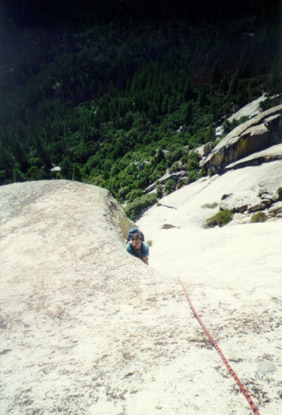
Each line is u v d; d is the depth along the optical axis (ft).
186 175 154.30
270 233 29.58
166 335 5.33
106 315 7.16
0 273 12.17
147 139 349.20
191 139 276.00
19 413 3.51
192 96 436.35
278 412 2.93
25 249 15.11
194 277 19.48
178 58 629.51
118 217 24.38
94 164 361.10
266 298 6.73
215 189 96.89
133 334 5.65
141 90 524.11
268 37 517.96
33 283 10.60
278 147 99.66
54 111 588.09
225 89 416.26
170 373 3.97
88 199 23.53
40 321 7.33
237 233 33.86
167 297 7.77
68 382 4.13
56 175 358.64
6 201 25.03
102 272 10.82
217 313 6.16
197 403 3.25
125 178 232.12
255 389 3.38
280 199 54.08
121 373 4.17
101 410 3.39
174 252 32.83
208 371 3.90
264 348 4.39
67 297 8.89
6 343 6.13
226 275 17.80
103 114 469.57
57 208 21.83
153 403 3.37
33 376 4.49
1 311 8.23
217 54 533.55
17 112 641.81
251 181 79.41
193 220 71.56
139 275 10.16
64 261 12.60
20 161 410.93
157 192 151.02
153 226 79.56
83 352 5.16
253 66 426.92
